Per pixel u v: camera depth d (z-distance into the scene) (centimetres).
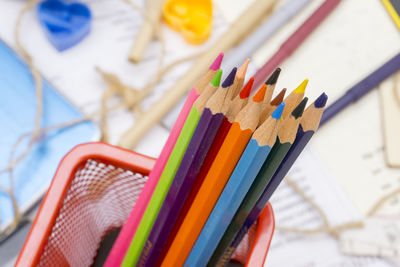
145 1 58
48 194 31
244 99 25
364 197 53
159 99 53
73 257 36
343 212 52
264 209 32
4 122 50
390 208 52
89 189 36
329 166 54
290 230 50
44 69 53
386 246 50
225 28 58
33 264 30
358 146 55
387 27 61
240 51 57
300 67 57
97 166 35
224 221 28
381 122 56
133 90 53
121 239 33
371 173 54
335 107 55
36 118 50
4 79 52
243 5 60
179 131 27
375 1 62
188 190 28
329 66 58
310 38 59
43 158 49
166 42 57
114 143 51
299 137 25
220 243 30
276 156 25
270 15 60
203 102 25
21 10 55
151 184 30
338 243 50
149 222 30
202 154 26
